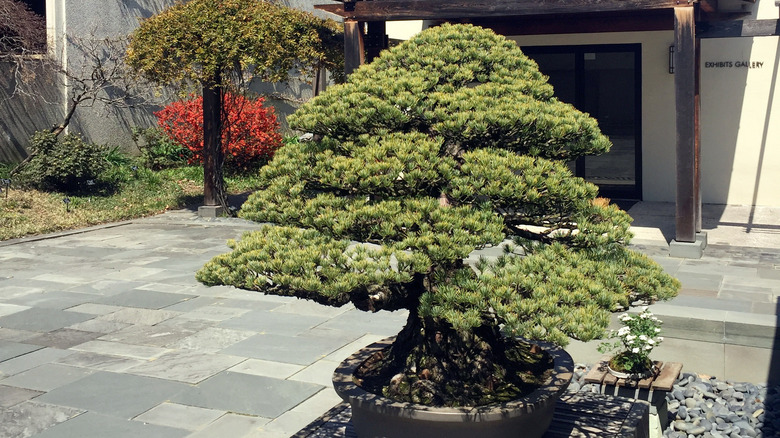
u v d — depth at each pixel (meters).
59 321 7.81
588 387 5.78
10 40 14.67
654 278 4.32
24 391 5.97
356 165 4.07
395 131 4.34
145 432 5.23
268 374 6.30
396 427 4.00
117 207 14.04
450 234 3.96
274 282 3.99
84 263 10.45
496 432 3.94
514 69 4.57
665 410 5.43
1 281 9.48
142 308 8.27
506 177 3.93
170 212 14.30
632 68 13.72
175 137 16.91
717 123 13.34
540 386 4.36
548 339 3.62
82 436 5.18
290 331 7.45
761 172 13.20
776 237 10.95
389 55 4.64
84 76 15.55
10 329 7.57
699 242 9.93
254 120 17.38
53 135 14.41
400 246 3.90
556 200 4.12
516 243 4.48
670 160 13.64
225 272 4.14
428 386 4.28
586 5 9.97
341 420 4.82
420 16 10.86
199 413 5.54
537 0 10.21
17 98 14.73
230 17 12.64
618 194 14.12
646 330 5.48
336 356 6.74
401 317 7.96
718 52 13.15
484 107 4.15
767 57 12.91
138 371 6.39
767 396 5.77
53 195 14.03
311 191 4.36
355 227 4.12
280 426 5.32
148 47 12.67
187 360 6.64
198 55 12.52
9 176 14.08
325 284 3.92
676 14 9.64
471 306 3.92
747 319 6.01
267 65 12.51
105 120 16.34
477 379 4.40
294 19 13.05
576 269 4.07
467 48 4.52
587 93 14.09
